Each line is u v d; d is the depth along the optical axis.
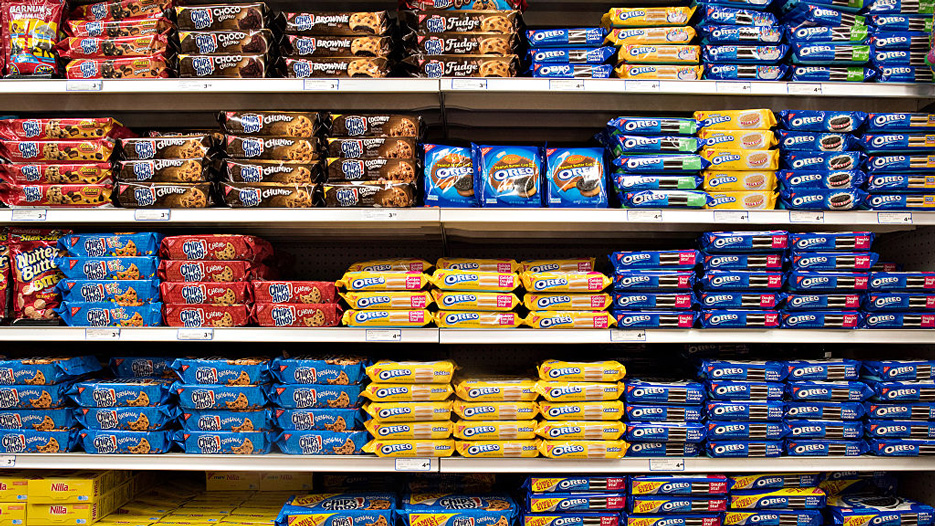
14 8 2.10
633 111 2.37
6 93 2.10
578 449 2.02
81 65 2.07
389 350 2.58
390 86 2.02
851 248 2.08
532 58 2.16
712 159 2.11
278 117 2.08
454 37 2.11
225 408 2.06
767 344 2.42
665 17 2.16
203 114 2.39
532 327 2.08
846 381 2.08
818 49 2.11
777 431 2.04
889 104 2.30
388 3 2.39
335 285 2.06
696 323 2.12
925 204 2.09
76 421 2.08
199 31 2.08
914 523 2.03
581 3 2.42
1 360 2.08
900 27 2.13
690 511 2.05
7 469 2.14
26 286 2.07
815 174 2.08
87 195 2.04
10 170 2.05
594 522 2.04
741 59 2.13
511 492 2.24
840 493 2.16
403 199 2.04
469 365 2.62
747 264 2.08
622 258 2.10
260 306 2.05
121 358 2.23
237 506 2.21
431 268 2.59
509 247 2.65
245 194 2.04
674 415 2.05
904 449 2.04
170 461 2.04
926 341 2.05
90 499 2.05
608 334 2.05
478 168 2.11
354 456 2.04
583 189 2.10
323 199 2.07
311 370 2.06
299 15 2.10
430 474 2.27
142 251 2.09
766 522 2.05
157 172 2.04
